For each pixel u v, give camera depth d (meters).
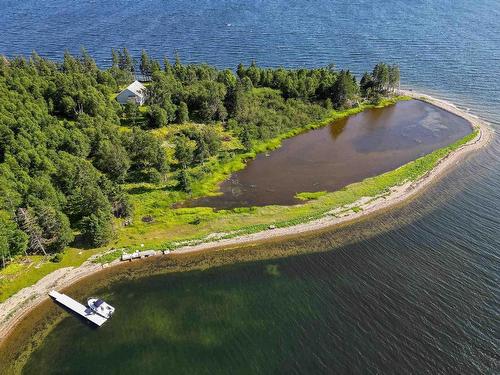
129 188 113.25
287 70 191.75
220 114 148.38
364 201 109.50
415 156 135.12
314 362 68.81
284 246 94.25
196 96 151.00
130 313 78.69
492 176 120.94
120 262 89.12
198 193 113.81
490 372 66.69
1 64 148.25
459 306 78.62
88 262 88.50
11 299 80.06
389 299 80.50
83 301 81.19
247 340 73.12
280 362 69.06
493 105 171.50
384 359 68.88
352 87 172.12
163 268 88.44
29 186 96.81
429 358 68.88
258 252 92.56
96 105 137.62
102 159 117.81
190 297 82.06
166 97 146.62
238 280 85.81
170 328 75.69
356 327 74.81
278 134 150.12
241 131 145.12
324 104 169.38
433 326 74.62
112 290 83.62
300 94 170.00
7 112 117.81
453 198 110.81
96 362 70.00
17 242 84.56
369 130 154.88
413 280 85.00
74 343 73.25
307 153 138.38
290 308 79.19
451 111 166.88
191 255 91.56
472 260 89.88
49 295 81.50
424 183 117.12
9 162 102.88
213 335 74.25
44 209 89.56
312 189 116.94
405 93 184.88
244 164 130.62
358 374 66.62
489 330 73.75
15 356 71.19
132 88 154.88
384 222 101.81
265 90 172.12
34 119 120.62
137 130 129.12
